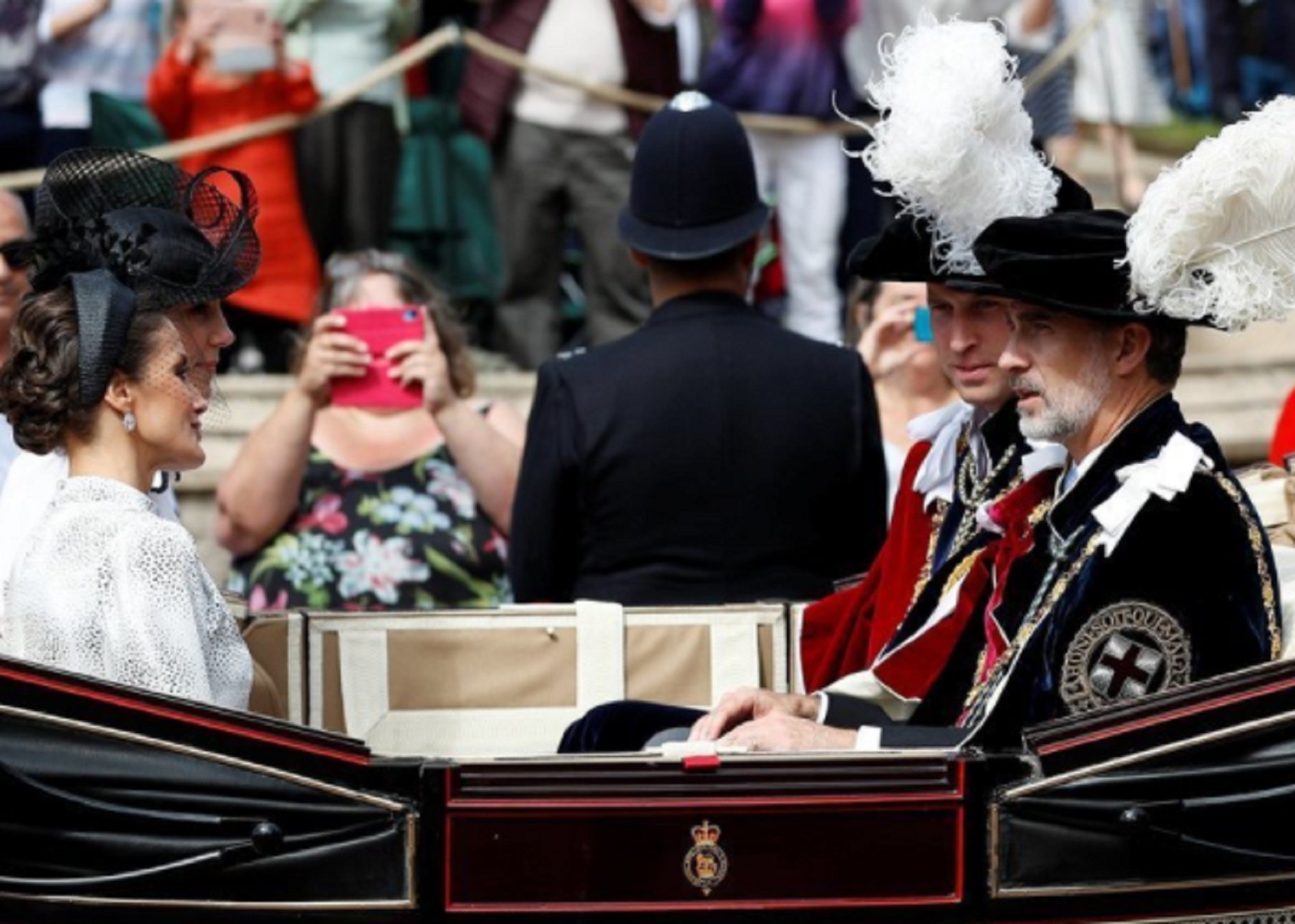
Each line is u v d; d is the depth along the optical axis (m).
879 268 13.41
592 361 15.49
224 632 12.52
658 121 15.65
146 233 12.38
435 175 25.73
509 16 23.91
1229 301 11.87
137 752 11.57
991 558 13.04
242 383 24.16
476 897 11.71
